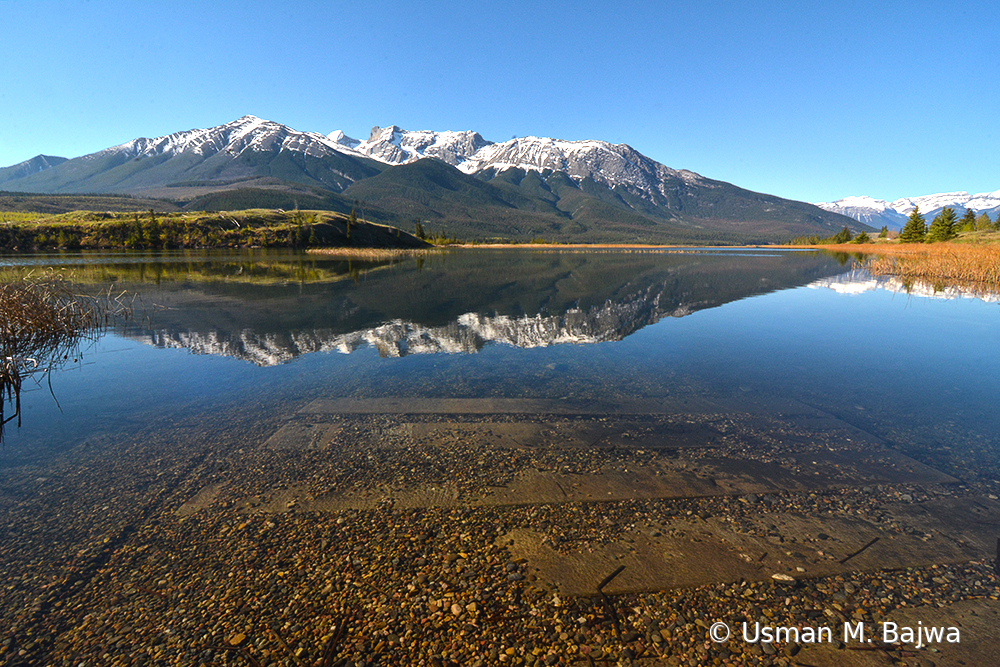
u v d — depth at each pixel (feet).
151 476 15.70
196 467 16.30
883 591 10.67
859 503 14.28
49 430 19.45
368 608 10.12
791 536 12.66
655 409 22.30
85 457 17.06
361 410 21.90
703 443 18.54
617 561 11.64
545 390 24.98
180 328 41.06
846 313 51.31
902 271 101.40
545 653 9.11
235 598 10.39
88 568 11.32
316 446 18.01
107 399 23.17
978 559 11.73
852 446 18.34
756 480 15.65
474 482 15.38
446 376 27.55
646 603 10.31
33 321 33.55
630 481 15.55
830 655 9.05
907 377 27.66
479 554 11.85
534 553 11.92
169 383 25.80
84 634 9.50
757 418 21.22
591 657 9.02
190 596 10.46
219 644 9.24
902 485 15.35
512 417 21.15
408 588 10.69
